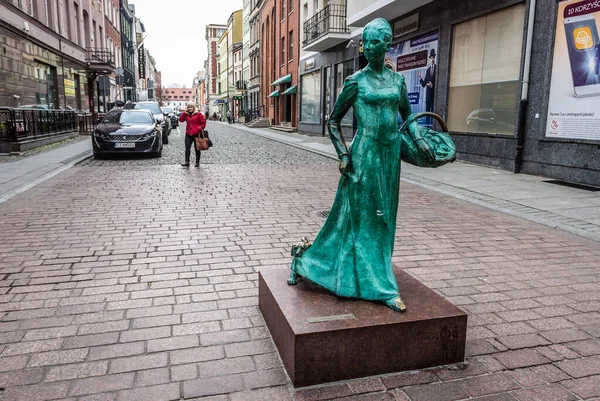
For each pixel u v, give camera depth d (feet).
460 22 44.62
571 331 11.14
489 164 40.98
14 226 20.33
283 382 8.90
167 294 13.03
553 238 19.39
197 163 41.42
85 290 13.25
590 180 31.40
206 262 15.80
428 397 8.49
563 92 32.83
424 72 51.42
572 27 31.71
